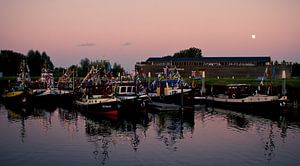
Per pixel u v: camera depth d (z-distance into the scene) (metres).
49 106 86.94
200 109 80.38
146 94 78.88
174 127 55.50
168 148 41.91
